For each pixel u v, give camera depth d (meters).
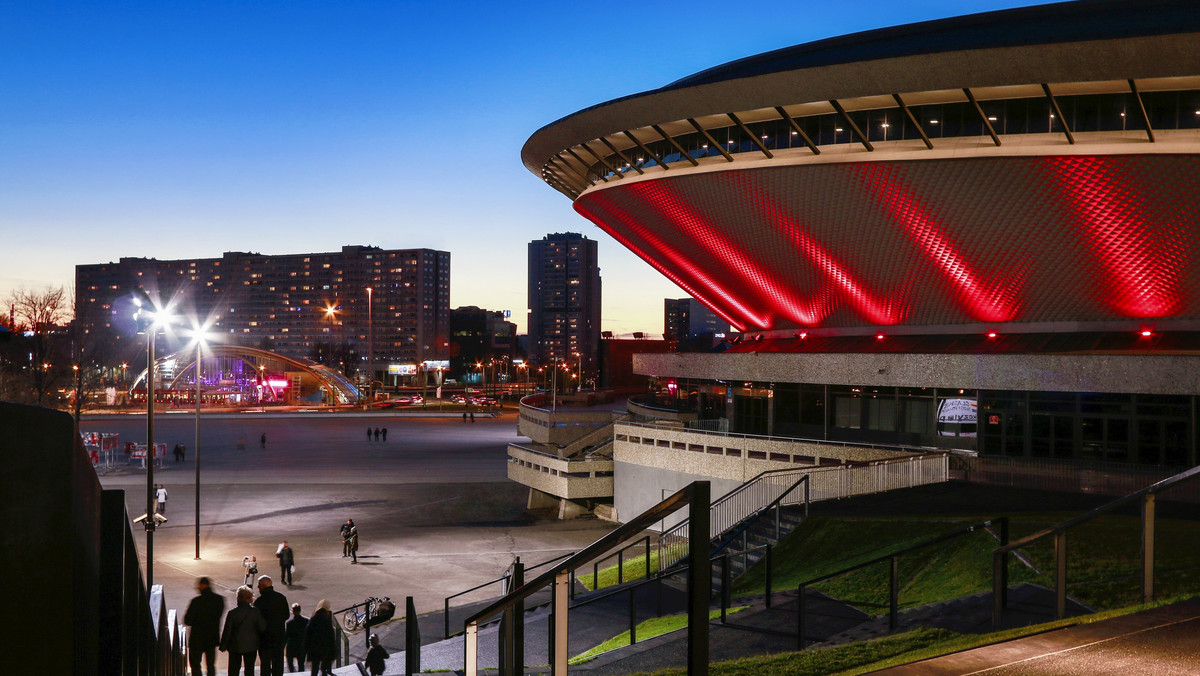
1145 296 33.19
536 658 14.67
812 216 34.97
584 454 45.44
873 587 15.16
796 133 32.34
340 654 19.58
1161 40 24.11
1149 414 28.47
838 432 36.47
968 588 13.77
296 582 29.33
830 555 18.52
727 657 11.34
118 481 51.56
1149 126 26.56
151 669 6.64
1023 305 35.97
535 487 43.94
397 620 23.34
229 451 66.88
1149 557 9.41
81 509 3.40
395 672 15.05
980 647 7.41
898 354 33.44
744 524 22.23
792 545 19.89
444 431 85.88
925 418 33.56
